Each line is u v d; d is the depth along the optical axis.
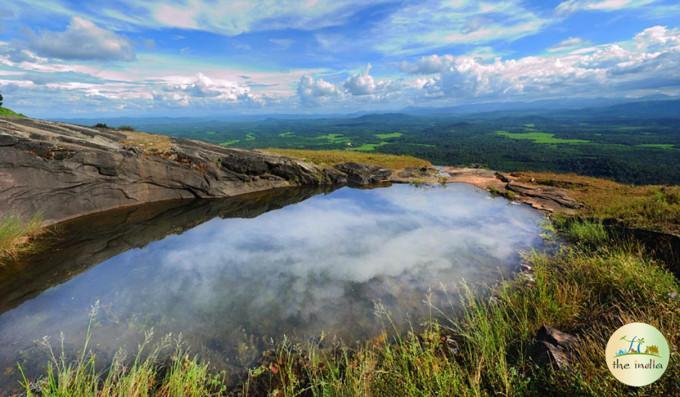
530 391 3.09
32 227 9.92
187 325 5.65
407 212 13.60
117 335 5.32
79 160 12.11
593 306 5.02
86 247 9.43
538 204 14.17
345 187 19.30
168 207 14.24
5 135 10.10
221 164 16.98
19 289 6.91
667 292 4.56
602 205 12.00
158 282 7.36
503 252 8.91
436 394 3.27
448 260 8.46
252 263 8.52
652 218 8.56
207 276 7.72
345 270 8.01
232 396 4.10
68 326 5.55
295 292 6.91
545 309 5.16
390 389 3.58
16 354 4.77
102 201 13.20
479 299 6.30
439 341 5.00
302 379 4.38
